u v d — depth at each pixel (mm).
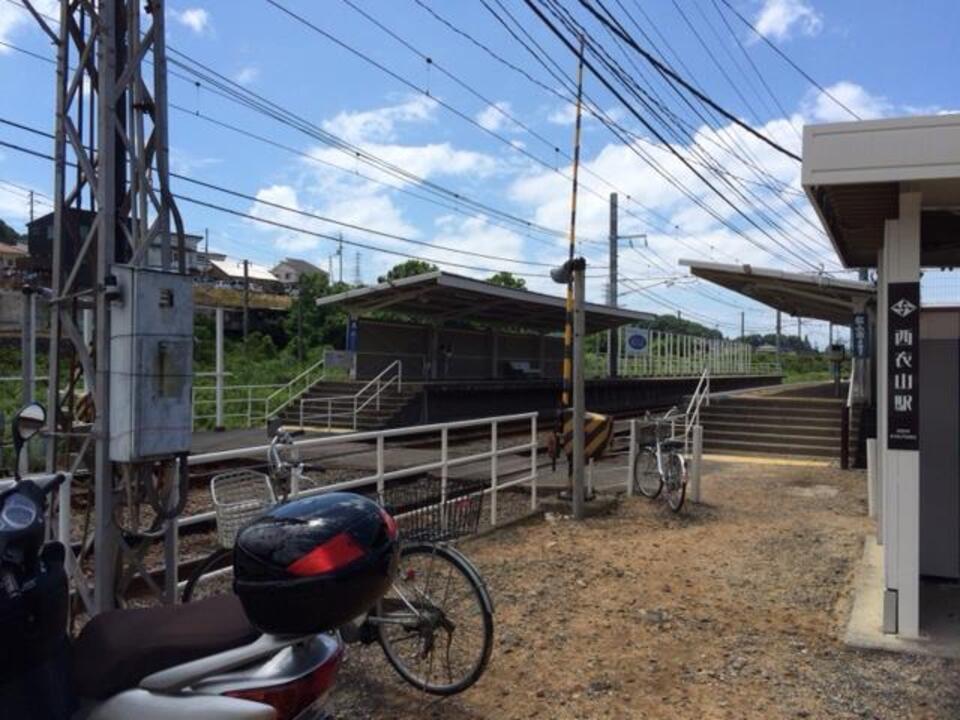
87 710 2428
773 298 20953
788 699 4184
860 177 4754
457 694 4172
